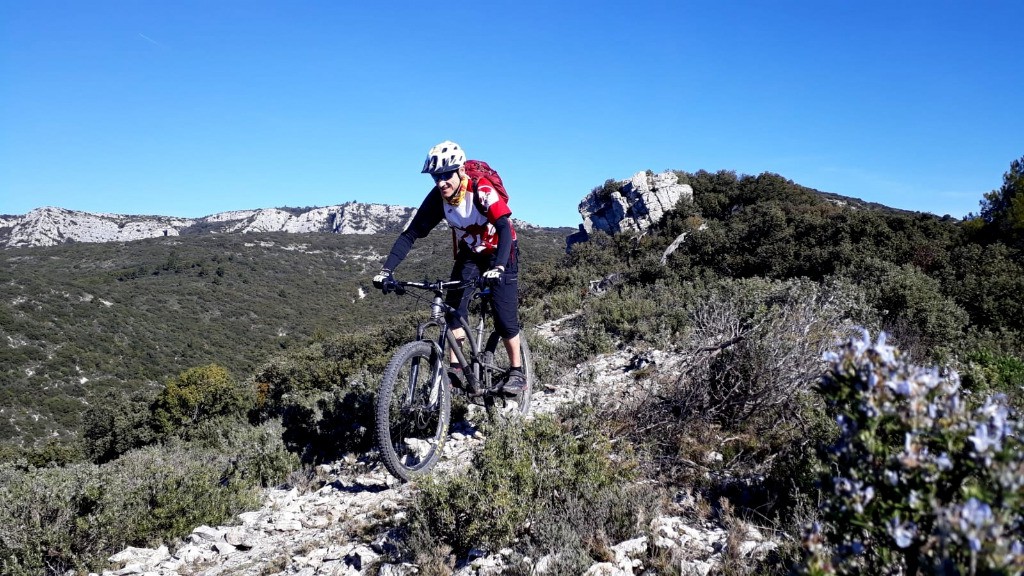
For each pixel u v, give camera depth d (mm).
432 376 4246
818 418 3436
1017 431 1649
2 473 5262
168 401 29969
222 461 6363
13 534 3789
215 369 31984
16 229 165625
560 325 13844
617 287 23844
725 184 36281
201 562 3637
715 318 5305
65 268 106250
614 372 6926
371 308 96625
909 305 7574
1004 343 7355
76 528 3891
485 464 3309
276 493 4871
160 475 4512
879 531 1532
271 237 141000
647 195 34812
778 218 22984
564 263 34219
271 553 3543
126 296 85312
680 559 2615
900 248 18203
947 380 1646
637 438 4152
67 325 68312
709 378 4410
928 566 1357
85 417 32656
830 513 1640
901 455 1470
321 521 3893
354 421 5797
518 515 2947
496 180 4188
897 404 1570
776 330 4508
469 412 5504
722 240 23906
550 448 3535
